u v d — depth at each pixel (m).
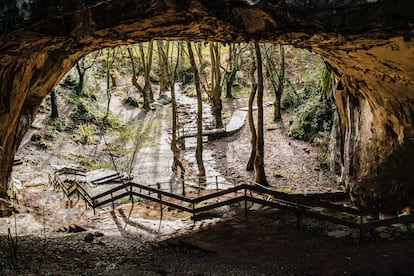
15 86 10.07
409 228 9.98
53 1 6.42
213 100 26.44
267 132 25.39
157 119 28.94
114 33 8.12
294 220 11.23
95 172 20.64
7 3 6.54
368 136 12.01
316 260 8.78
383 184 12.19
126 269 8.66
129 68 37.62
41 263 8.59
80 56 12.16
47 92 12.68
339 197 16.75
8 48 7.77
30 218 13.16
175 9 6.89
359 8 5.62
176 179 19.55
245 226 11.00
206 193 15.22
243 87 34.38
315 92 25.33
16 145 12.73
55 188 17.22
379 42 7.30
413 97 8.95
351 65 9.66
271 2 5.96
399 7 5.50
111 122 27.42
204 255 9.48
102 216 12.86
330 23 5.86
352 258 8.73
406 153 10.77
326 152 21.58
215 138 25.14
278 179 19.52
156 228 11.62
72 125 25.36
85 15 7.11
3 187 13.16
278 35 7.40
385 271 8.04
